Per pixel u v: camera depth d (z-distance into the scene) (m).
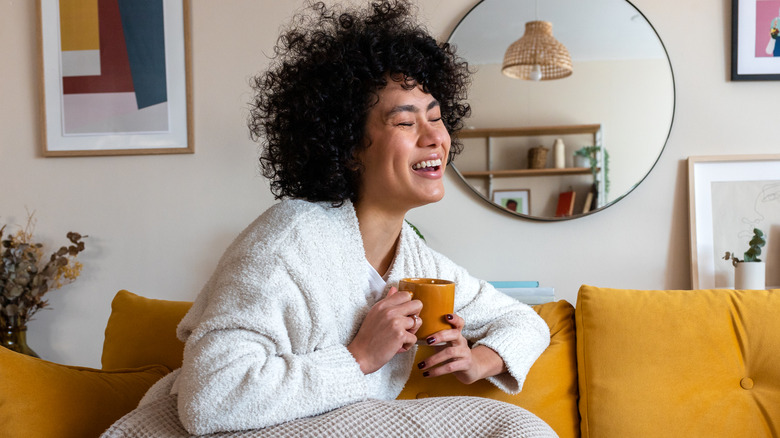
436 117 1.20
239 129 2.49
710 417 1.34
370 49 1.18
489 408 0.99
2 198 2.59
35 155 2.58
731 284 2.29
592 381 1.39
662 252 2.36
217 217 2.50
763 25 2.30
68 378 1.19
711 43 2.34
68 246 2.57
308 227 1.09
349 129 1.17
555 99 2.35
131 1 2.53
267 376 0.95
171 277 2.52
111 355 1.52
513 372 1.25
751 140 2.33
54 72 2.56
